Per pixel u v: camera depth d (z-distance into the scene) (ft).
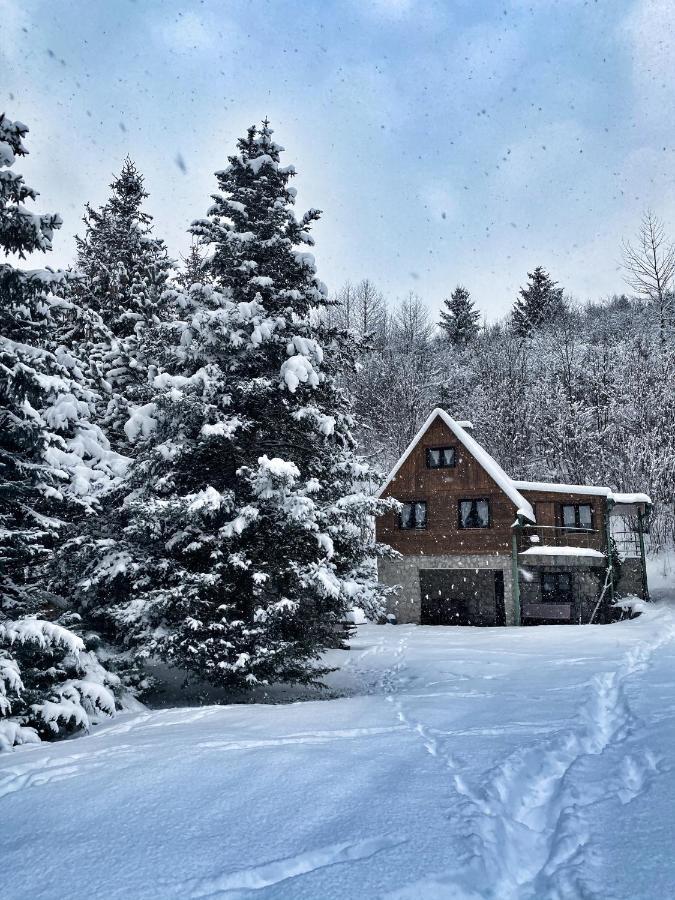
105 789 18.03
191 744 22.74
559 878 11.82
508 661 51.21
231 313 45.88
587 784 16.99
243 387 43.55
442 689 37.35
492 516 99.50
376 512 45.93
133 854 13.56
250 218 50.34
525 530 101.24
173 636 39.11
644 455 134.31
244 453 46.09
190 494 41.52
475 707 29.12
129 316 80.23
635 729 23.06
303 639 44.21
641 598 103.76
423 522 102.89
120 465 42.60
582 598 104.12
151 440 44.88
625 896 10.94
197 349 45.55
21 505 37.47
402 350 208.54
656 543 134.72
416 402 177.06
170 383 42.60
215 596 42.80
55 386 35.12
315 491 43.14
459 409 172.55
